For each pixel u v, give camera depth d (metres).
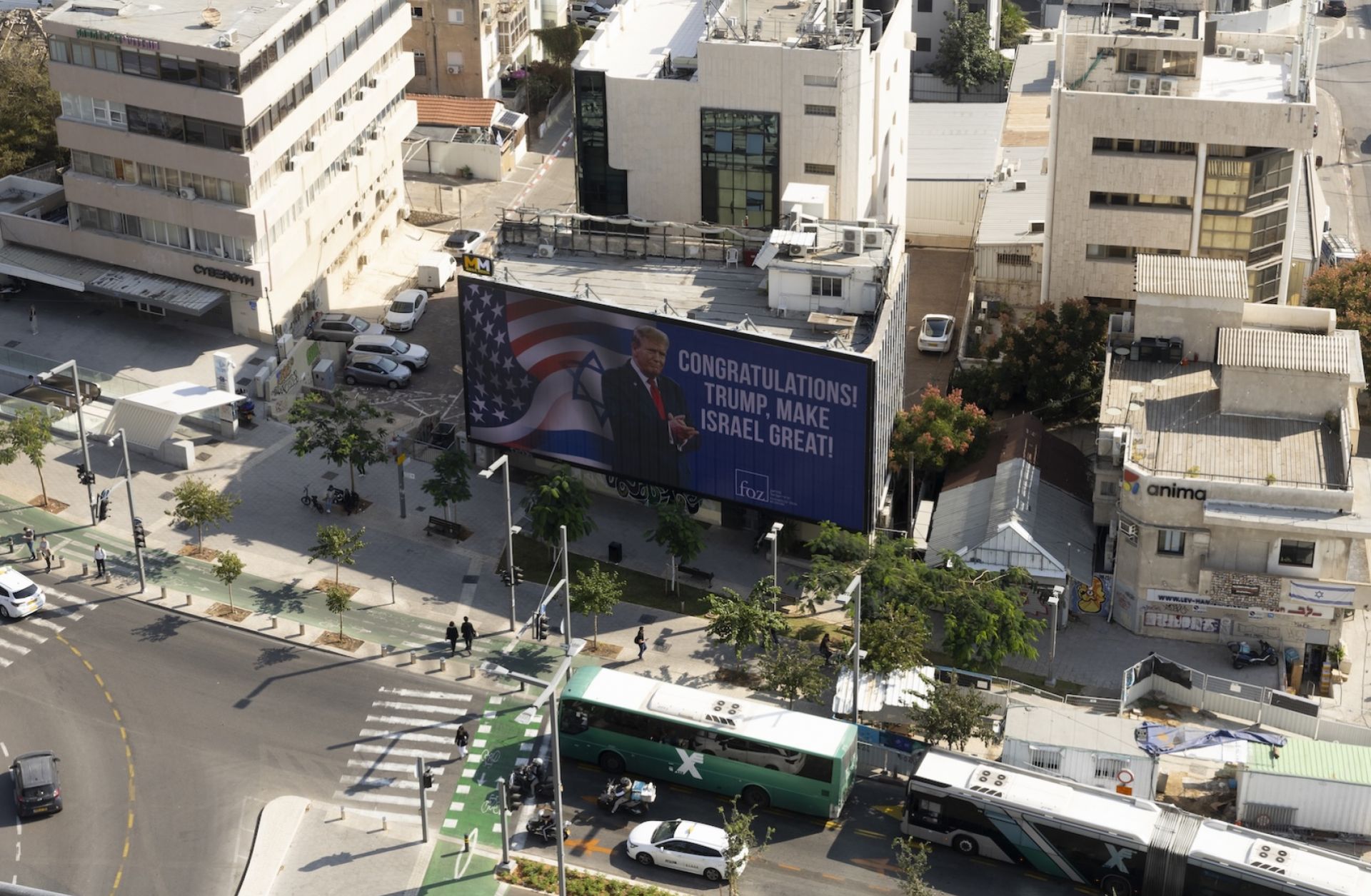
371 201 148.25
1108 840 84.44
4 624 105.81
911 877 82.25
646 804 91.75
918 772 88.69
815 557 104.44
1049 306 123.44
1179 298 111.12
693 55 130.00
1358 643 105.56
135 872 88.00
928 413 115.94
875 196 130.88
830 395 105.50
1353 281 124.44
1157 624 105.06
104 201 132.00
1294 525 98.81
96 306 137.75
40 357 128.38
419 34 169.38
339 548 106.62
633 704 92.75
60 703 99.69
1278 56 130.25
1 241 137.38
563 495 109.94
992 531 106.38
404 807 92.38
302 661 103.25
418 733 97.56
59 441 123.06
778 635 104.12
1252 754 89.62
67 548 112.62
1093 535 110.69
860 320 110.88
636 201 128.12
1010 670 102.69
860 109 120.75
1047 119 159.50
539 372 115.38
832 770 89.12
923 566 103.00
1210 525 100.25
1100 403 113.25
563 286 117.25
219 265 129.88
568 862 88.38
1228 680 98.00
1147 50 120.94
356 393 130.38
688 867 87.06
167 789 93.50
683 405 111.12
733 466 111.50
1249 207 120.88
